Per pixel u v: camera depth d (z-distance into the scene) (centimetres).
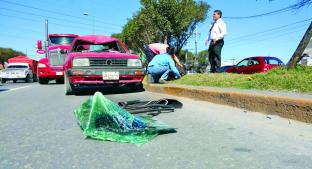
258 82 721
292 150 326
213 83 833
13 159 308
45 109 616
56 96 884
